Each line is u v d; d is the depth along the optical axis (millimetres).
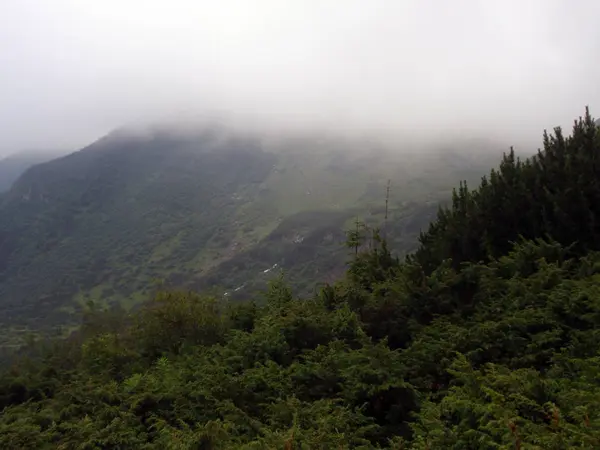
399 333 12562
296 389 10133
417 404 8797
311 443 7469
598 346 8828
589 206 13680
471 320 11594
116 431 9289
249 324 15352
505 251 14695
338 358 10617
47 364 14055
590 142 15000
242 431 8836
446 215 17656
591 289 10219
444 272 13469
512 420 6445
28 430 9539
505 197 15500
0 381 12555
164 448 8438
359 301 14219
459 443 6719
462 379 8578
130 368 13242
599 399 6801
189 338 14641
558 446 5926
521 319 10180
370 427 8180
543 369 9000
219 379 10500
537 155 16406
